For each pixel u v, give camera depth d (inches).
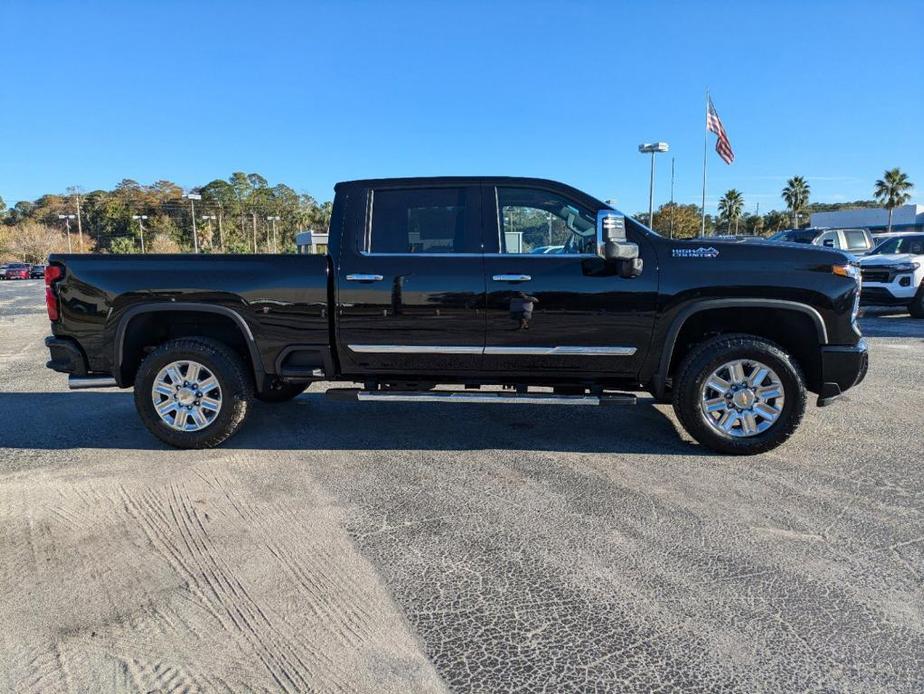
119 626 105.1
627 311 177.8
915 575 118.9
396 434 209.9
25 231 3747.5
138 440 205.3
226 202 4672.7
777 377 177.6
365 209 188.2
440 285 181.2
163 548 132.0
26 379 311.3
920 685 89.9
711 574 119.9
